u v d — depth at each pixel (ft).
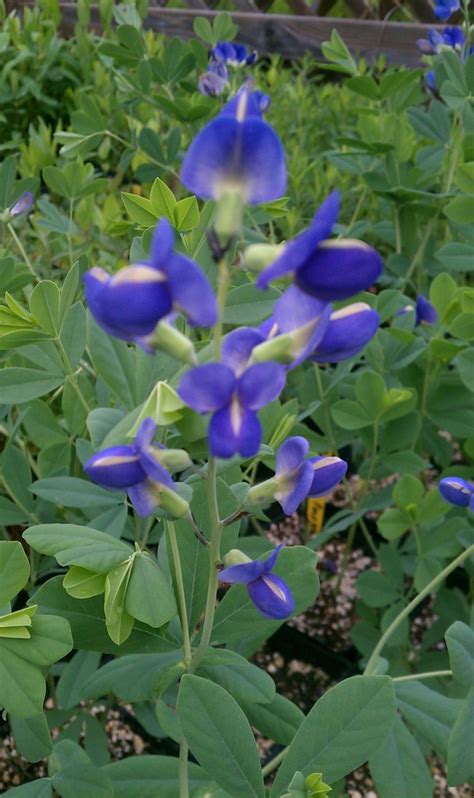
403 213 2.18
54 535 0.98
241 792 0.92
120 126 3.06
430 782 1.13
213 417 0.75
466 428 1.77
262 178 0.73
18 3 4.42
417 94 2.38
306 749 0.93
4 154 3.41
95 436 0.98
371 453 1.85
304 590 1.08
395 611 1.65
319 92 3.51
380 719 0.92
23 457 1.41
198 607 1.12
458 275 2.41
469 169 1.57
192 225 1.21
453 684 1.64
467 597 1.89
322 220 0.69
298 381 1.98
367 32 3.74
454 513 1.77
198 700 0.91
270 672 1.91
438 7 2.28
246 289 1.18
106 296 0.71
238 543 1.44
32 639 0.97
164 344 0.76
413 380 1.83
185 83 2.64
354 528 2.03
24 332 1.20
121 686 1.15
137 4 3.41
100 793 1.06
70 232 1.91
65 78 3.68
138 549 1.00
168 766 1.12
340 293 0.74
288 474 0.90
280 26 3.89
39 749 1.08
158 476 0.82
